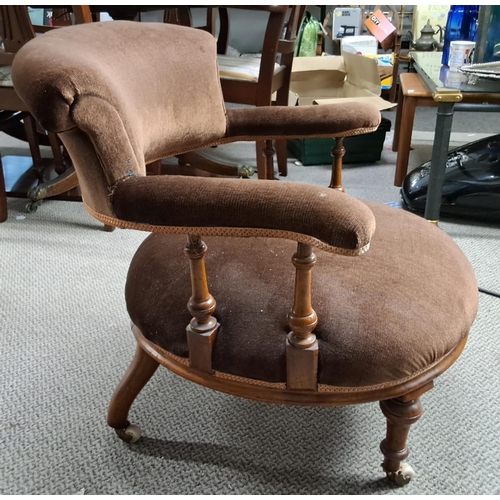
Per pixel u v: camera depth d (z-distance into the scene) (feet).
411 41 9.92
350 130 2.98
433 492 2.71
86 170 2.07
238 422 3.19
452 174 5.60
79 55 2.10
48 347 3.87
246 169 6.72
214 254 2.52
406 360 2.08
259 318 2.20
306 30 9.49
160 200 1.92
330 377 2.11
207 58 3.10
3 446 3.05
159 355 2.53
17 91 1.95
